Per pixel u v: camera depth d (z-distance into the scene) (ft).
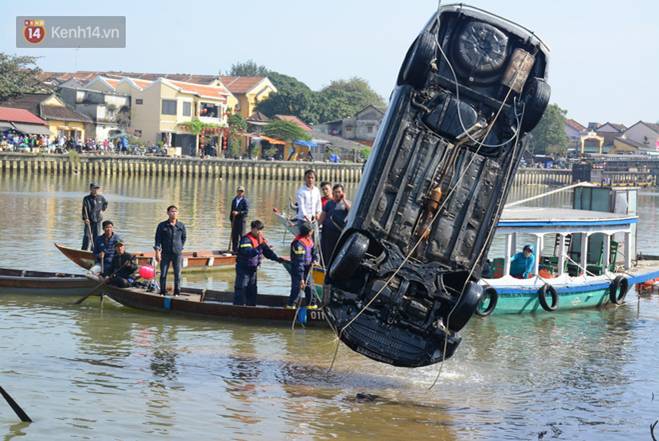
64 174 236.22
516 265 74.43
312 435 41.09
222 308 62.34
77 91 286.25
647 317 75.20
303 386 48.70
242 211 89.81
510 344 62.23
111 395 44.88
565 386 52.26
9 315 61.62
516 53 49.44
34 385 45.62
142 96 301.84
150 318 62.75
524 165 396.57
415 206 48.34
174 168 265.34
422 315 48.21
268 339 58.54
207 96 317.01
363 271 48.21
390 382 50.85
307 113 389.80
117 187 210.79
